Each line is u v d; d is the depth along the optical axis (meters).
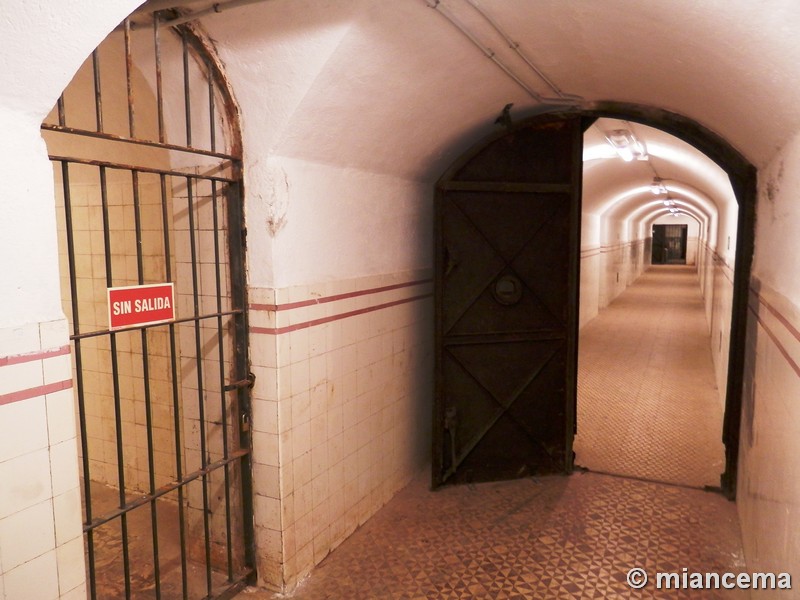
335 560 3.53
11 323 1.82
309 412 3.32
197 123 3.04
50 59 1.71
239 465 3.22
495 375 4.61
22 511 1.89
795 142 2.52
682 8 2.17
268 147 2.90
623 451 5.24
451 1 2.51
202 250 3.18
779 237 2.91
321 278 3.38
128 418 4.30
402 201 4.29
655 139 5.91
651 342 10.34
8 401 1.83
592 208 11.04
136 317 2.49
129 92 2.29
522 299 4.59
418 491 4.47
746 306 4.14
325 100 2.84
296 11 2.45
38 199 1.87
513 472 4.69
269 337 3.05
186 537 3.54
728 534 3.81
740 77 2.47
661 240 33.41
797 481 2.15
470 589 3.23
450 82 3.34
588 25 2.75
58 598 2.01
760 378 3.33
